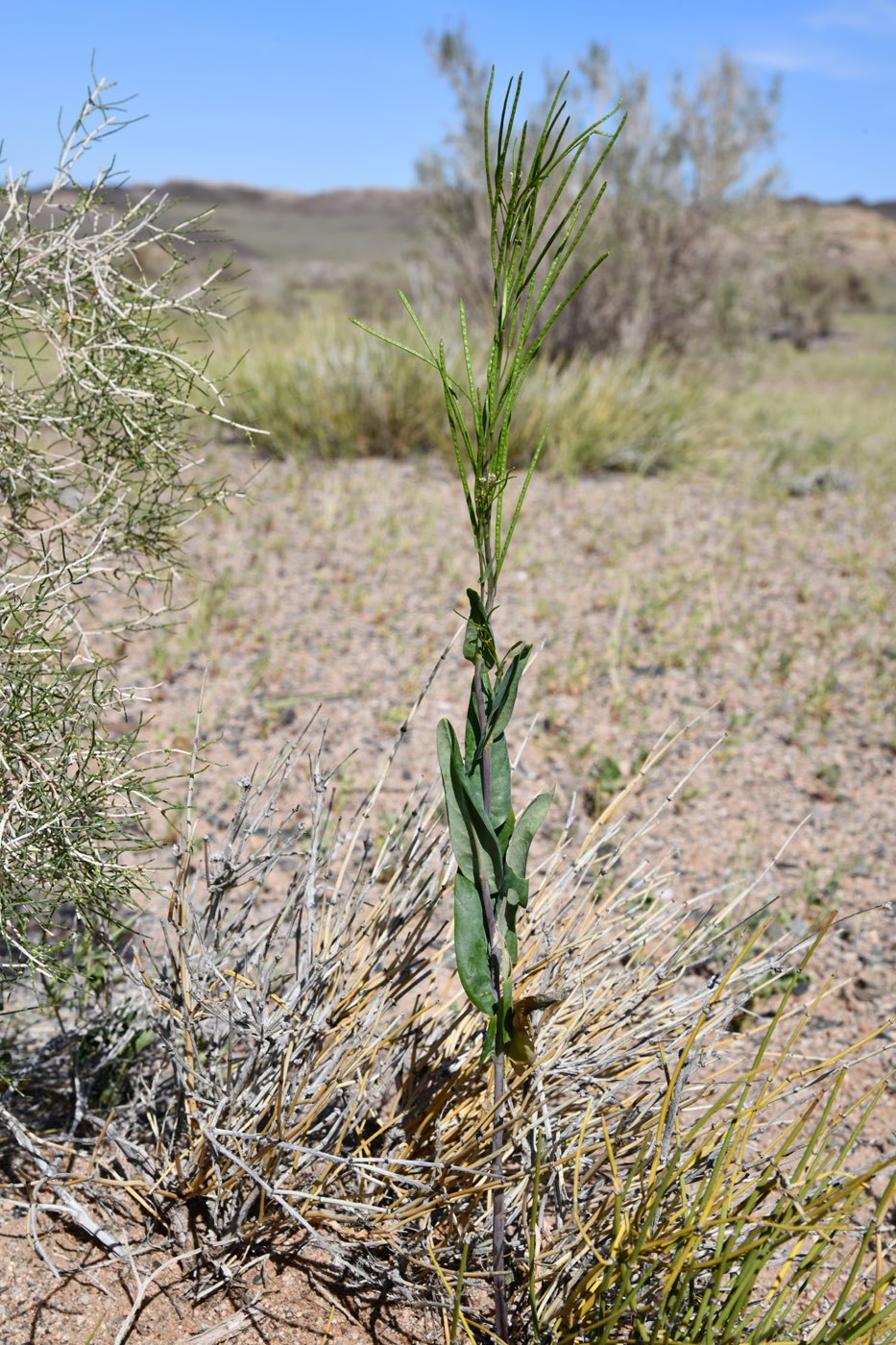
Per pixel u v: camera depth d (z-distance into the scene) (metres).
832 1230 1.42
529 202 1.16
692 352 12.68
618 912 2.77
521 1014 1.44
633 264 11.73
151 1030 2.19
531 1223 1.53
